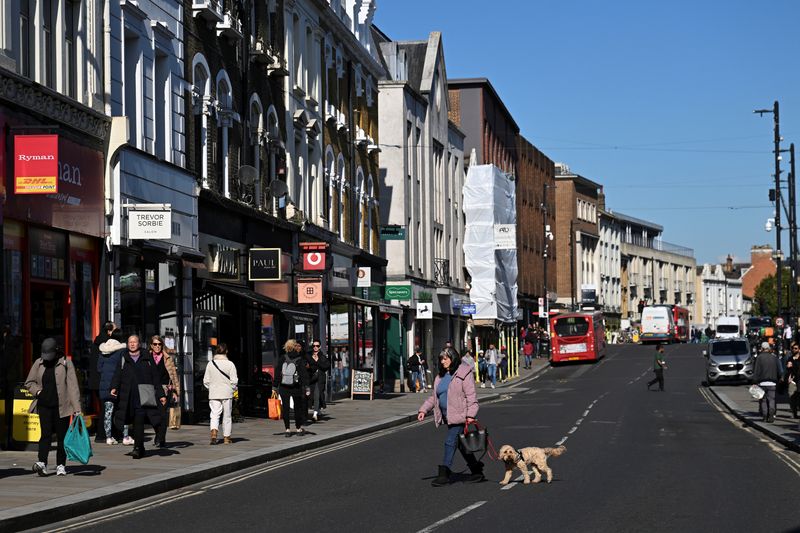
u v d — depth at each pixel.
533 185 101.88
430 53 64.75
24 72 20.09
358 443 24.08
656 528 11.83
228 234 31.44
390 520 12.52
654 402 39.72
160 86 26.75
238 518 12.91
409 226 57.84
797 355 29.61
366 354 48.03
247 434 24.48
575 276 124.06
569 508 13.38
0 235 18.56
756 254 197.75
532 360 80.12
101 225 22.73
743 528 11.84
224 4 31.03
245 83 32.62
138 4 25.00
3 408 19.23
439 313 63.81
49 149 18.81
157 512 13.58
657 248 162.62
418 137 61.00
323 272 37.47
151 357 19.00
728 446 22.44
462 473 17.47
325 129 42.84
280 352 36.03
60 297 21.31
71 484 15.10
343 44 46.06
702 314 176.62
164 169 26.08
